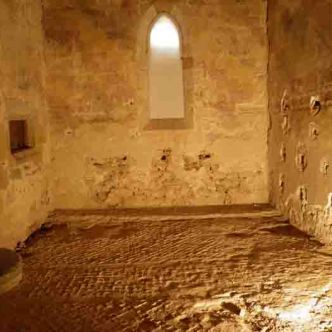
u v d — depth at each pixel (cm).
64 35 565
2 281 294
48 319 281
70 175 586
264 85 579
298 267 364
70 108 577
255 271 359
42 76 555
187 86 582
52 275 361
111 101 579
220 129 587
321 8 398
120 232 487
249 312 287
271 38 551
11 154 434
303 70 448
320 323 269
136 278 352
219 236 462
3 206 403
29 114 496
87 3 563
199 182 594
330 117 395
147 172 591
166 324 273
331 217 405
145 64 579
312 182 441
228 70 578
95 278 353
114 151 586
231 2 567
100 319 281
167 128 586
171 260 393
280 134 530
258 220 518
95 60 571
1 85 408
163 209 575
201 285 333
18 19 466
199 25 572
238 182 593
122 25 569
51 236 477
